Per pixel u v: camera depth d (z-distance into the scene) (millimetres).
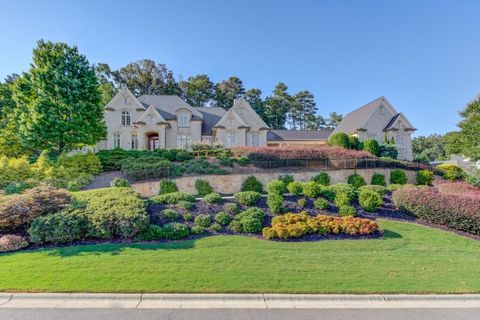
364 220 9914
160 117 28359
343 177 18438
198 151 21672
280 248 8125
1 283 5688
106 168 18672
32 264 6594
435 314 5078
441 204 11078
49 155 18094
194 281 5926
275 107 62719
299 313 4977
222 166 18203
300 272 6516
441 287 6016
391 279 6328
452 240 9672
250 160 19031
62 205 9523
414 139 63219
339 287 5855
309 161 19250
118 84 49906
